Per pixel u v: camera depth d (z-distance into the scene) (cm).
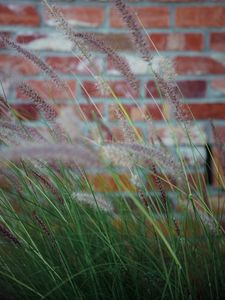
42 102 115
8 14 201
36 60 118
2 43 122
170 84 117
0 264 121
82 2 201
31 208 126
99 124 142
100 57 192
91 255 121
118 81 195
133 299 121
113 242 121
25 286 113
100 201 112
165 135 194
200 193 128
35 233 125
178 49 201
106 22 200
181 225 123
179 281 110
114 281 115
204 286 120
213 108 202
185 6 200
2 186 137
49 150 73
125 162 82
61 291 114
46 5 117
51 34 200
